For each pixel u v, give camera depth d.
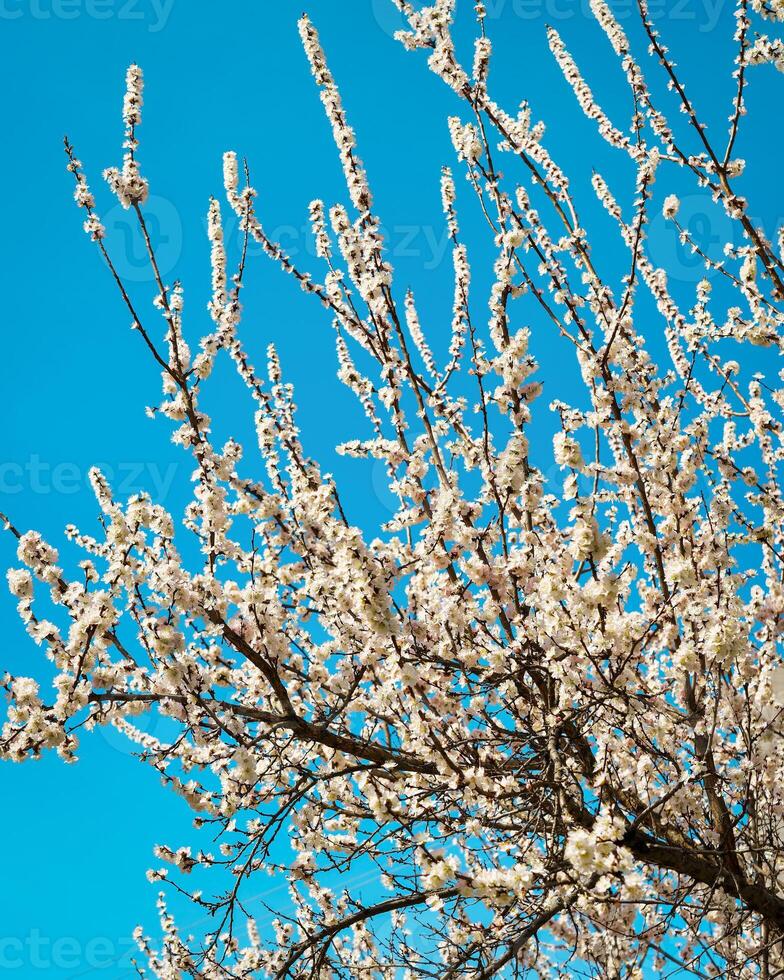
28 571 4.81
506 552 5.36
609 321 6.18
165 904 6.20
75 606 4.84
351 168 5.70
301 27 5.74
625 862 4.00
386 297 5.83
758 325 6.17
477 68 5.65
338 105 5.72
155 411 5.45
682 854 5.19
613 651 5.13
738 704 6.01
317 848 6.09
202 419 5.46
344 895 6.63
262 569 5.55
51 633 4.71
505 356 5.53
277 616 5.56
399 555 5.88
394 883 5.61
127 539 4.89
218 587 5.17
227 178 6.16
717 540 6.16
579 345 6.02
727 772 5.93
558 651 5.16
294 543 5.94
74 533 5.64
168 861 5.90
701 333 6.45
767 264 5.70
